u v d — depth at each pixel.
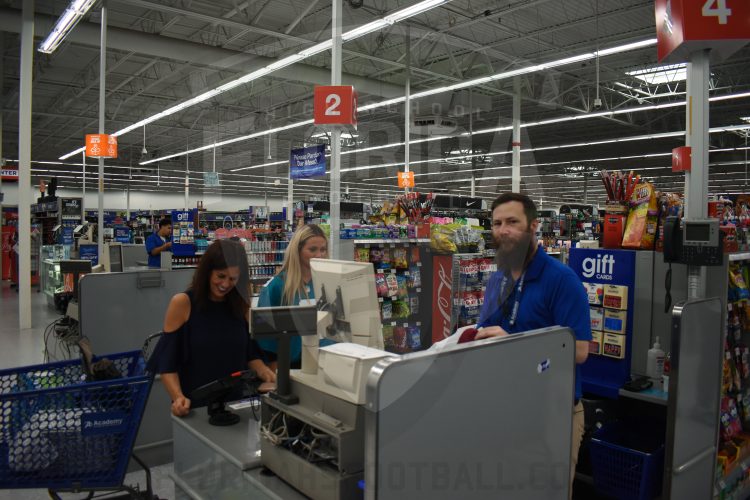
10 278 14.48
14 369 2.38
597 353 2.64
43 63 12.62
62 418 1.94
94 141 7.28
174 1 9.05
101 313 3.53
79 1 7.15
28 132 7.78
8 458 1.90
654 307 2.59
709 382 2.32
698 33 2.28
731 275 2.58
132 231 17.62
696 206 2.41
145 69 12.62
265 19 9.80
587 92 13.98
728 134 17.95
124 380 2.00
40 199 12.86
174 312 2.08
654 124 17.31
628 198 2.75
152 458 3.23
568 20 9.75
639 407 2.78
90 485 1.98
